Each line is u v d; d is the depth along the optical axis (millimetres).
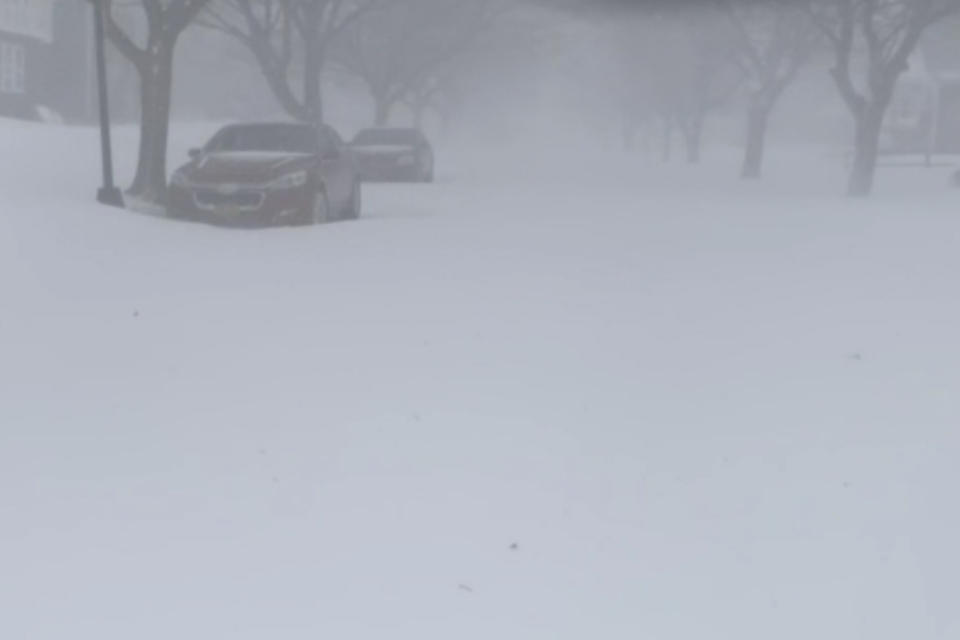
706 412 8750
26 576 5879
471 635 5402
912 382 9539
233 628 5418
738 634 5477
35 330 10695
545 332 11227
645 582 5988
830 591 5902
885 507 6949
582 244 17375
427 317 11812
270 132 20781
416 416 8516
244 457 7641
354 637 5359
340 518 6691
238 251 15609
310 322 11469
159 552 6207
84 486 7086
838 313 12203
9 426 8141
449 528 6582
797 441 8109
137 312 11625
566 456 7754
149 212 20328
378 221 20281
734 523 6727
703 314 12156
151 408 8633
